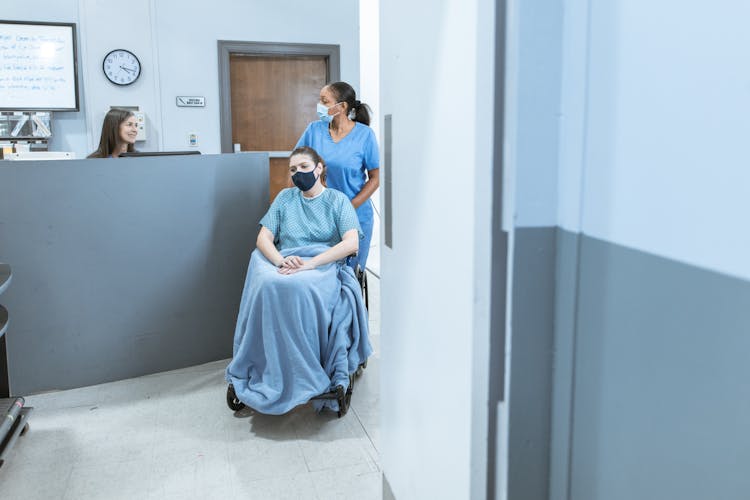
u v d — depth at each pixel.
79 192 2.40
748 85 0.52
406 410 1.30
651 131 0.64
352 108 2.89
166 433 2.12
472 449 0.91
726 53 0.54
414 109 1.14
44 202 2.35
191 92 4.84
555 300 0.83
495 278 0.83
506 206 0.80
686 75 0.59
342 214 2.43
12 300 2.35
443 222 1.01
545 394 0.85
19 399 2.08
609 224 0.72
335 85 2.82
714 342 0.58
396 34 1.24
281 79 5.12
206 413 2.27
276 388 2.11
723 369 0.57
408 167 1.20
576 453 0.81
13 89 4.47
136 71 4.68
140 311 2.59
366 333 2.40
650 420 0.67
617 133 0.70
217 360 2.81
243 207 2.76
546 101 0.78
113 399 2.39
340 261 2.46
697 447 0.61
